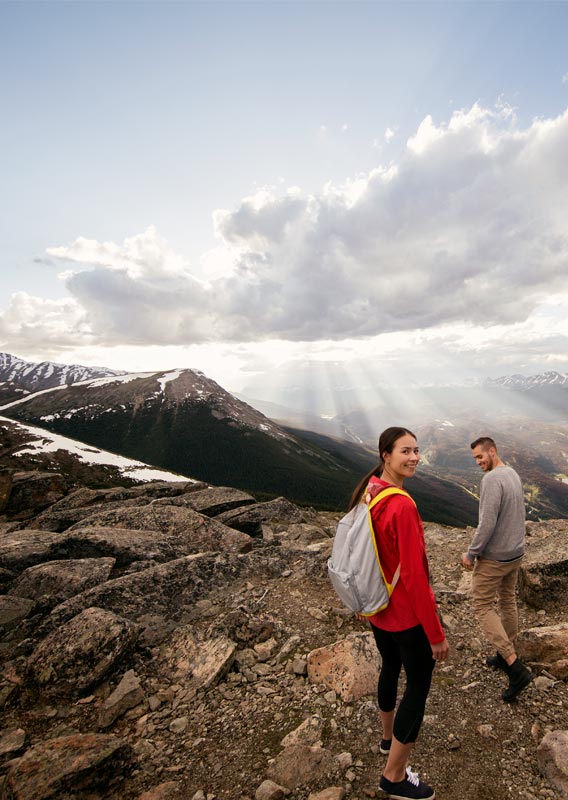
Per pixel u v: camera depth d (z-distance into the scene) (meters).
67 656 5.31
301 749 3.92
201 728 4.51
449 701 4.69
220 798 3.53
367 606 3.37
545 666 4.98
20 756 4.18
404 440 3.62
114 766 3.80
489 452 5.36
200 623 7.02
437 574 9.13
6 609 7.28
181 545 10.22
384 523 3.34
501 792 3.40
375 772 3.68
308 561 9.24
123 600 7.04
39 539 10.71
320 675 5.18
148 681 5.45
